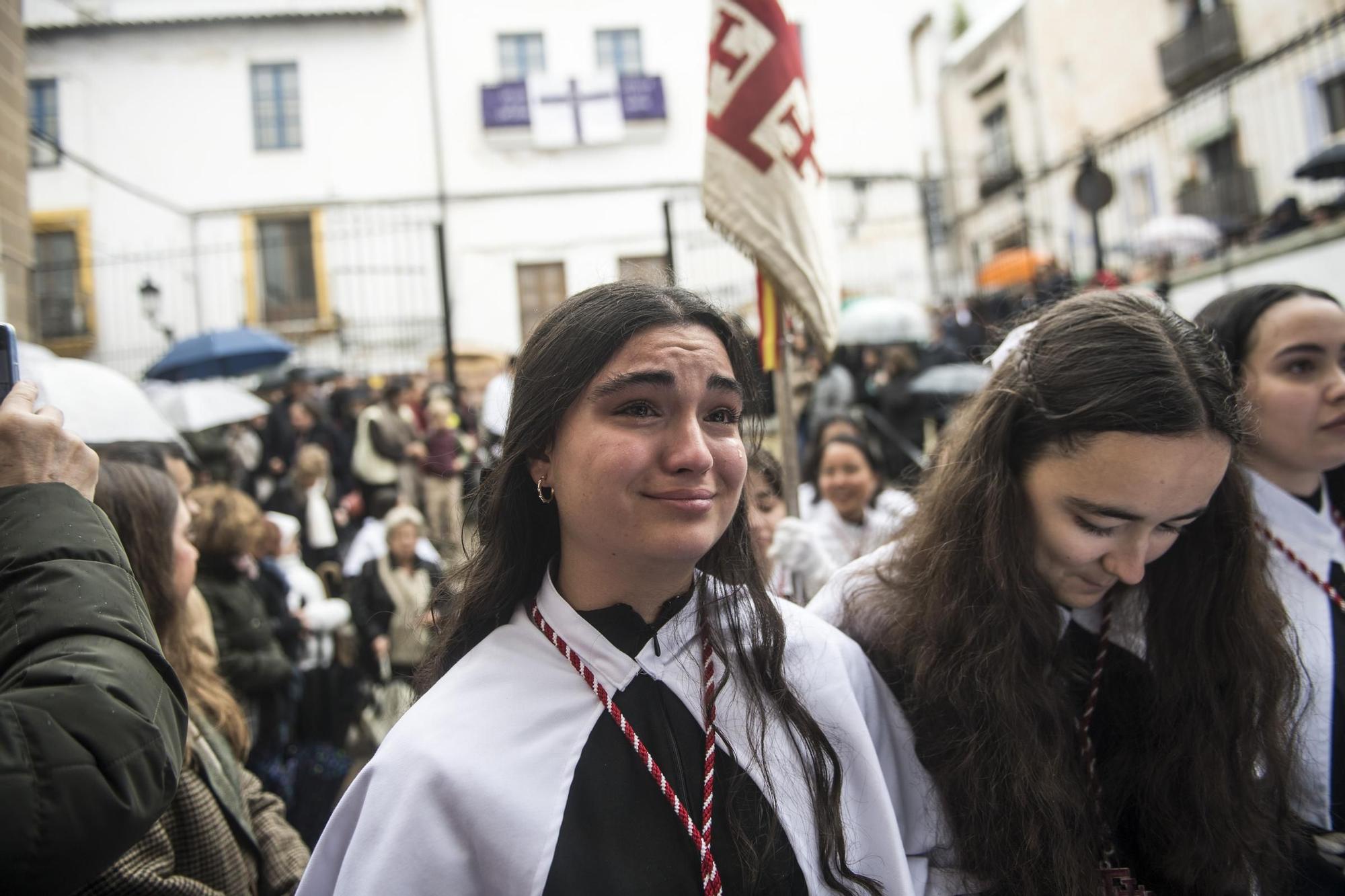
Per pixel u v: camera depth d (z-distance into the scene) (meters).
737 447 1.22
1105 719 1.54
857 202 15.70
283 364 10.74
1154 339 1.33
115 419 2.37
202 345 9.52
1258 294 1.79
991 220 16.42
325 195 15.65
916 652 1.48
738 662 1.29
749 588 1.34
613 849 1.14
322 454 6.54
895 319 9.63
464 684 1.24
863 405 8.62
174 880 1.44
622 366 1.17
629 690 1.23
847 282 15.51
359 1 15.67
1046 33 15.38
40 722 0.96
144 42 15.52
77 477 1.19
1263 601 1.52
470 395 11.35
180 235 15.28
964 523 1.47
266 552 4.19
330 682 3.76
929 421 7.44
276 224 15.61
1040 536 1.43
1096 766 1.51
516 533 1.32
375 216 15.64
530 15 16.14
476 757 1.16
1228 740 1.49
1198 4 12.20
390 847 1.12
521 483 1.31
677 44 16.33
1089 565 1.40
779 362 2.68
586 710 1.21
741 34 2.59
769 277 2.56
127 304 14.93
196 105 15.55
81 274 14.90
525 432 1.24
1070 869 1.35
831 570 2.65
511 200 15.84
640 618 1.26
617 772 1.18
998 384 1.47
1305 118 10.28
